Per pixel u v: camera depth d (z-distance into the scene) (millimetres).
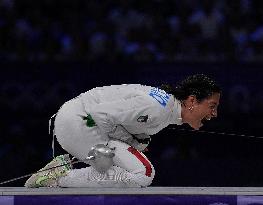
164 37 33562
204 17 34344
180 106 13672
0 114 28031
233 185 24734
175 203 12000
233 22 34438
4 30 33250
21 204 11992
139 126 13477
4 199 11969
